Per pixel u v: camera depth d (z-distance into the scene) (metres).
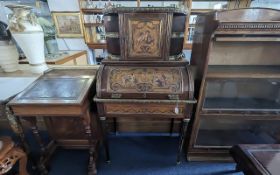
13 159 1.02
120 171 1.40
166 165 1.45
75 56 2.70
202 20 1.18
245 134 1.66
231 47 1.38
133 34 1.13
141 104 1.15
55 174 1.38
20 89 1.50
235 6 2.98
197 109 1.26
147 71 1.17
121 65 1.21
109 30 1.16
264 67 1.36
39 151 1.55
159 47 1.17
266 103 1.44
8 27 1.34
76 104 1.01
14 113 1.07
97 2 3.26
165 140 1.76
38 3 3.03
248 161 0.95
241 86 1.52
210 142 1.51
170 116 1.19
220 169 1.41
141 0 3.17
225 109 1.28
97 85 1.14
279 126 1.54
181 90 1.12
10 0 2.63
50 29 2.39
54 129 1.55
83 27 3.29
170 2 3.18
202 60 1.17
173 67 1.19
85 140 1.60
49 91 1.14
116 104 1.16
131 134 1.85
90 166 1.33
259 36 1.04
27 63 1.93
